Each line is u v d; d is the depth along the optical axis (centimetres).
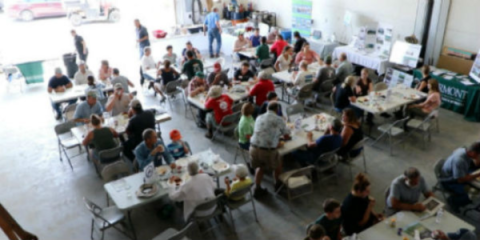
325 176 634
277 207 566
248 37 1255
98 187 630
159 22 1653
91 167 689
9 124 864
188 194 465
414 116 757
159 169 529
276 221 538
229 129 722
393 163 669
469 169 512
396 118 810
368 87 794
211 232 520
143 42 1201
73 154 734
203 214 481
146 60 1021
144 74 1006
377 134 770
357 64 1061
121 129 663
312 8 1320
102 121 691
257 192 588
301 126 638
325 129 625
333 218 394
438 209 423
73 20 1708
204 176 476
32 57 1299
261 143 545
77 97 823
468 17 895
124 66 1233
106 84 886
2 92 1055
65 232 532
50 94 829
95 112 704
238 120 741
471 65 902
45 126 853
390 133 677
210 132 772
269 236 510
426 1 958
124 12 1817
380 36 1027
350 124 586
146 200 467
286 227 525
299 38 1099
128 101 738
